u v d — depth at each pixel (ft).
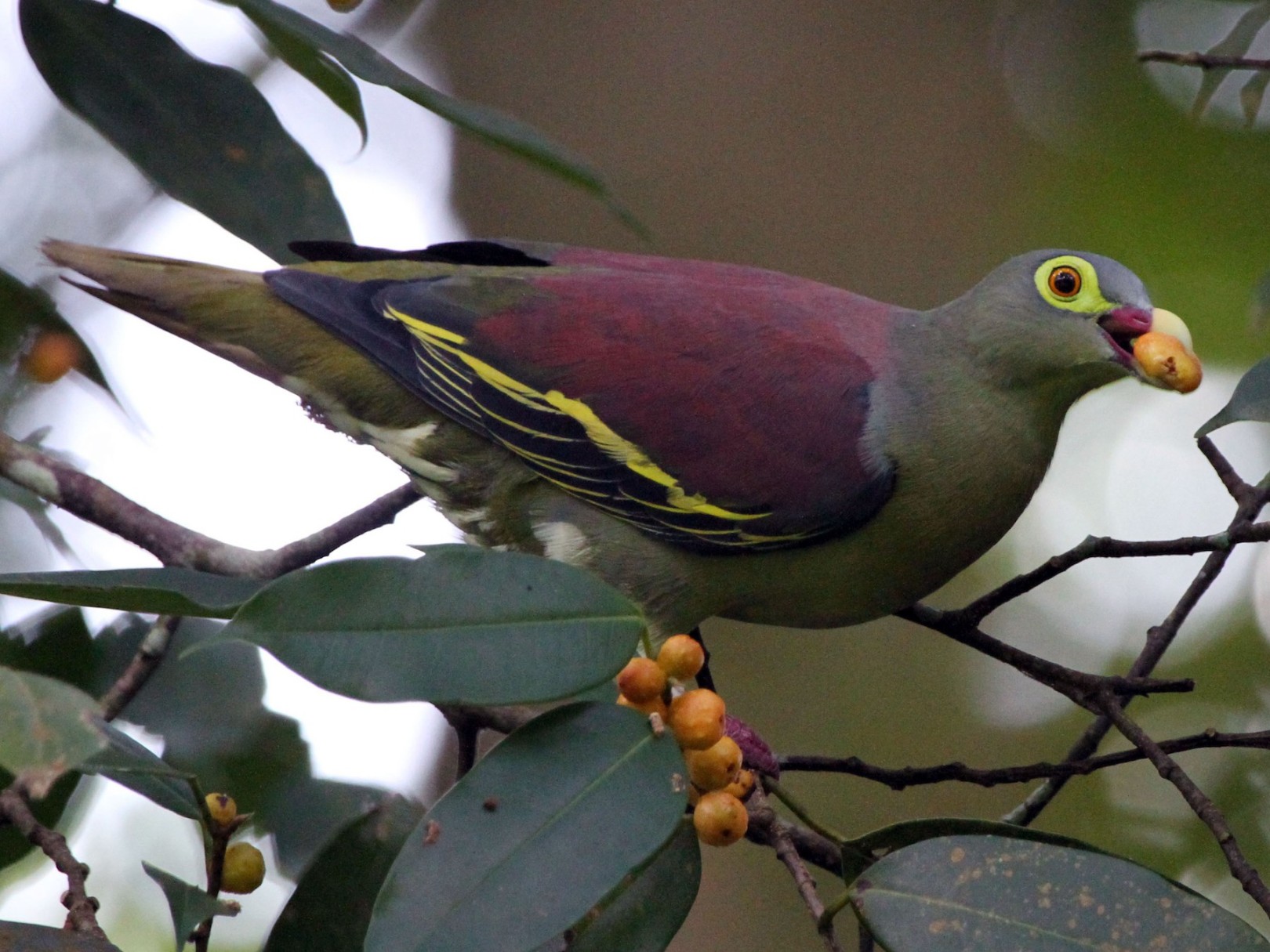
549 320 25.80
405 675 14.30
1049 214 40.98
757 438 25.23
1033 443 26.00
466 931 13.85
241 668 24.98
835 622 27.27
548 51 43.32
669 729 15.85
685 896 17.13
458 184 42.52
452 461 26.53
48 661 24.70
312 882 19.52
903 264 42.01
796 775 40.11
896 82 42.91
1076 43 41.96
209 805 17.99
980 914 15.70
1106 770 37.11
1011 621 40.16
